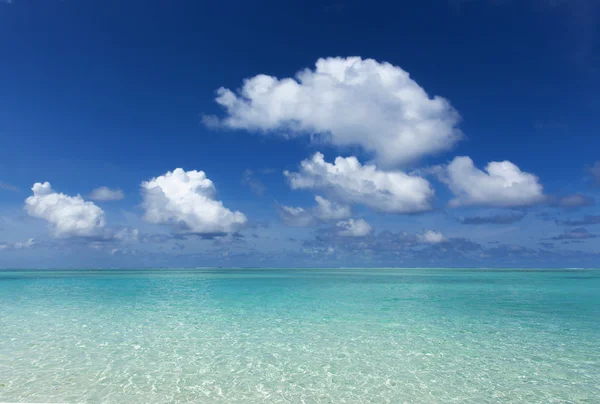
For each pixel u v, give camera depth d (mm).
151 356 12961
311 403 9273
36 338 15461
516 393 9883
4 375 11047
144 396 9609
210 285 45906
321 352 13461
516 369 11688
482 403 9297
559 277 72312
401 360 12539
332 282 53438
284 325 18109
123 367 11820
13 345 14367
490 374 11250
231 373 11312
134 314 21516
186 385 10359
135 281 55375
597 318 20328
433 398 9586
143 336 15859
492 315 21141
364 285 46625
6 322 19000
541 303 26797
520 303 26781
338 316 20719
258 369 11664
